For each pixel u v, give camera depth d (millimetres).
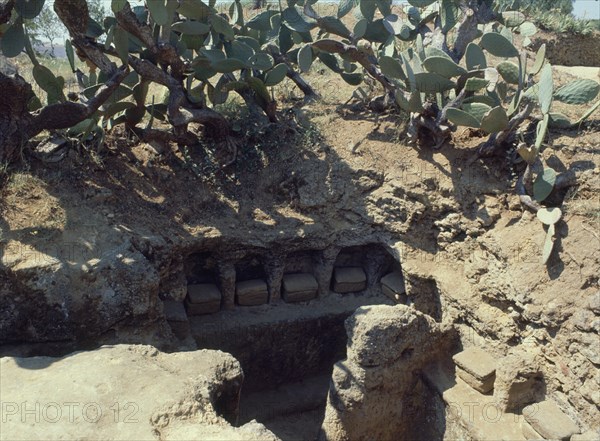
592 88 5457
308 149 6434
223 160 6324
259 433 3729
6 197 5195
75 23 5160
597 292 4723
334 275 6344
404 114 6445
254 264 6227
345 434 5211
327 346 6316
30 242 4934
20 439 3488
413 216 5953
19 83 4980
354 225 6152
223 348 5879
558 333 4812
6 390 3865
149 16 5633
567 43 10133
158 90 7539
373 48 7227
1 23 5141
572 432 4547
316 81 7664
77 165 5734
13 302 4699
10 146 5277
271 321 5980
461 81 5902
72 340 4777
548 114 5406
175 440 3619
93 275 4848
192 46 6023
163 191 5980
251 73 6453
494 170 5871
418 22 7094
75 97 6285
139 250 5309
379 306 5281
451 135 6305
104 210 5469
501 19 6703
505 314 5324
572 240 5055
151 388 3965
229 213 6051
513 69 5605
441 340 5559
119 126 6320
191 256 5980
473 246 5688
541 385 4945
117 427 3631
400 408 5441
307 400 6207
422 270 5848
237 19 6504
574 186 5387
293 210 6203
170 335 5195
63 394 3848
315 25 6344
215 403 4211
